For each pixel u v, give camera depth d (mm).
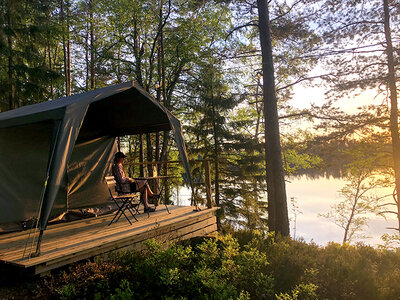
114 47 17641
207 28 16828
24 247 4395
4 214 5258
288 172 21109
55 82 12445
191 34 15938
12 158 5434
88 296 3742
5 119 4781
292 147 18672
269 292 3992
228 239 5148
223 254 4672
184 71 17250
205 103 17000
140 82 16078
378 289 4062
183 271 4195
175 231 6109
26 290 3807
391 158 15633
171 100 18250
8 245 4539
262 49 11367
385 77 13500
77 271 4070
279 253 5125
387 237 15766
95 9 16094
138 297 3771
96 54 16906
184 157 6789
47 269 3922
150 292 3850
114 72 16938
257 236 6559
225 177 18266
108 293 3791
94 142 7359
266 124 11258
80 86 19750
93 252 4516
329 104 14500
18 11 11672
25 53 11773
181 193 24562
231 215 17156
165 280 3924
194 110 17922
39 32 12211
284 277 4488
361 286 4215
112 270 4148
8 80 11133
